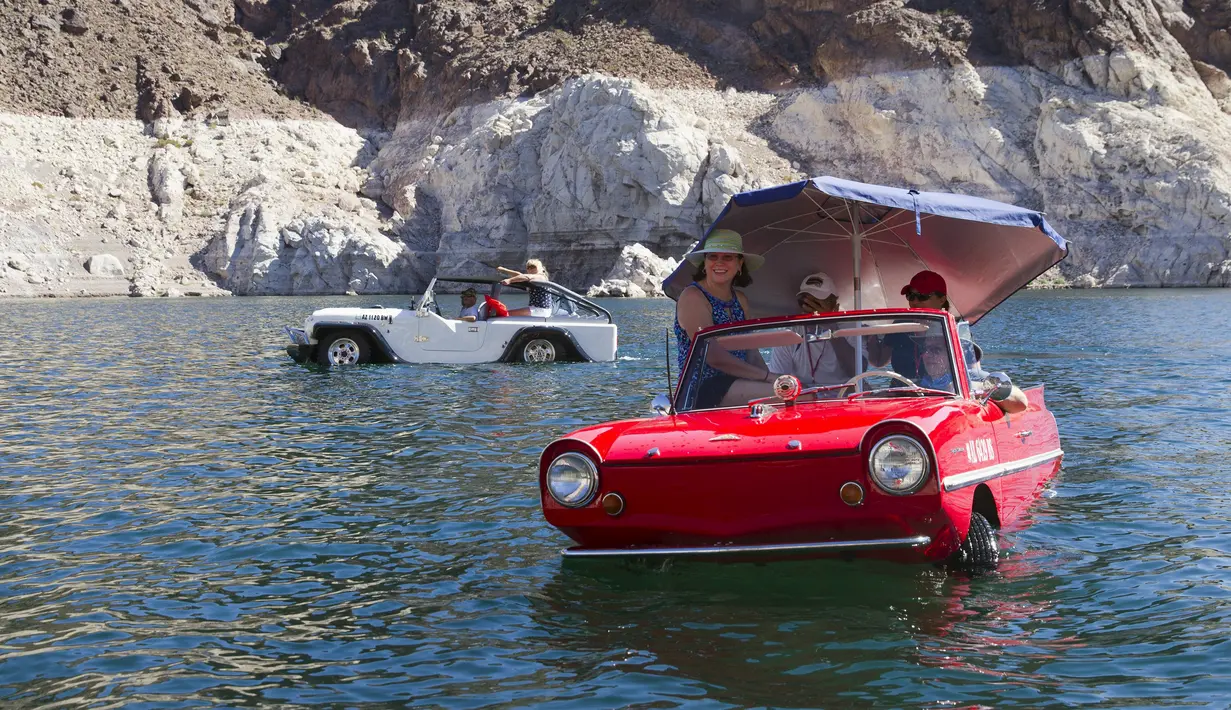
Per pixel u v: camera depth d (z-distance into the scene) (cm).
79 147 7681
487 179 7031
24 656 437
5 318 3450
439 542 616
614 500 497
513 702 380
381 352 1775
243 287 6594
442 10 8962
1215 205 5719
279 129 8188
